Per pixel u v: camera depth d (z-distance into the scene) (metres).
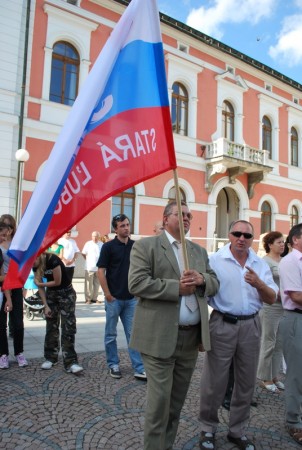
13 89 12.78
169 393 2.55
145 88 2.68
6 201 12.41
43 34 13.42
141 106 2.66
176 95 17.31
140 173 2.60
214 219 17.88
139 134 2.63
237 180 18.92
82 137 2.44
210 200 17.81
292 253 3.39
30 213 2.22
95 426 3.24
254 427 3.38
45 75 13.45
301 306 3.29
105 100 2.58
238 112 19.48
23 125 12.84
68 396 3.85
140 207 15.55
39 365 4.79
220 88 18.81
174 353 2.64
